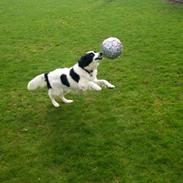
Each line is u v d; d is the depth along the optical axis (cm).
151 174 206
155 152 223
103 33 450
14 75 343
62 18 529
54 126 259
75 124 259
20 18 544
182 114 259
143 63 349
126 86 307
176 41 401
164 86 301
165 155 220
